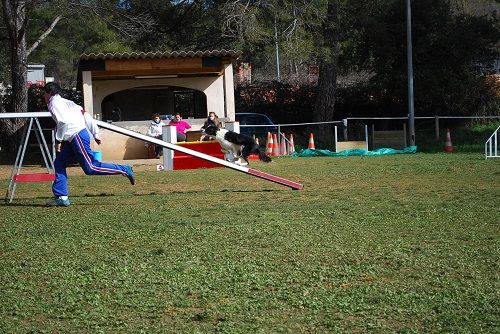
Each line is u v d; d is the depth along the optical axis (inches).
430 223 352.8
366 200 439.5
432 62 1246.3
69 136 435.8
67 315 223.3
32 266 286.0
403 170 637.3
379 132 1003.9
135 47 1261.1
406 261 275.9
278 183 510.0
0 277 271.1
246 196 473.1
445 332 199.9
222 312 221.6
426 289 239.6
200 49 1257.4
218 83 987.3
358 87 1322.6
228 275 262.2
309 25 1085.1
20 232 358.0
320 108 1182.9
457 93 1232.8
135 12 1214.9
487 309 217.6
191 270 270.2
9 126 1081.4
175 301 233.9
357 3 1152.8
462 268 264.2
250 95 1341.0
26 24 1045.8
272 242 314.8
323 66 1180.5
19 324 216.5
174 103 1164.5
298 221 365.4
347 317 214.8
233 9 1048.8
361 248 299.3
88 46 1454.2
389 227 345.1
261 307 225.5
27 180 474.3
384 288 241.9
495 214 374.9
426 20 1227.2
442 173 600.7
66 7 1059.9
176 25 1262.3
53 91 440.8
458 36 1217.4
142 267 277.6
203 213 400.5
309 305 225.6
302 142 1148.5
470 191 471.8
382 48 1227.9
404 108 1306.6
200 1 1224.2
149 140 463.8
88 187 556.7
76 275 269.1
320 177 592.7
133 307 229.5
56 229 362.6
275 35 1069.1
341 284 248.4
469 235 320.8
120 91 1059.3
